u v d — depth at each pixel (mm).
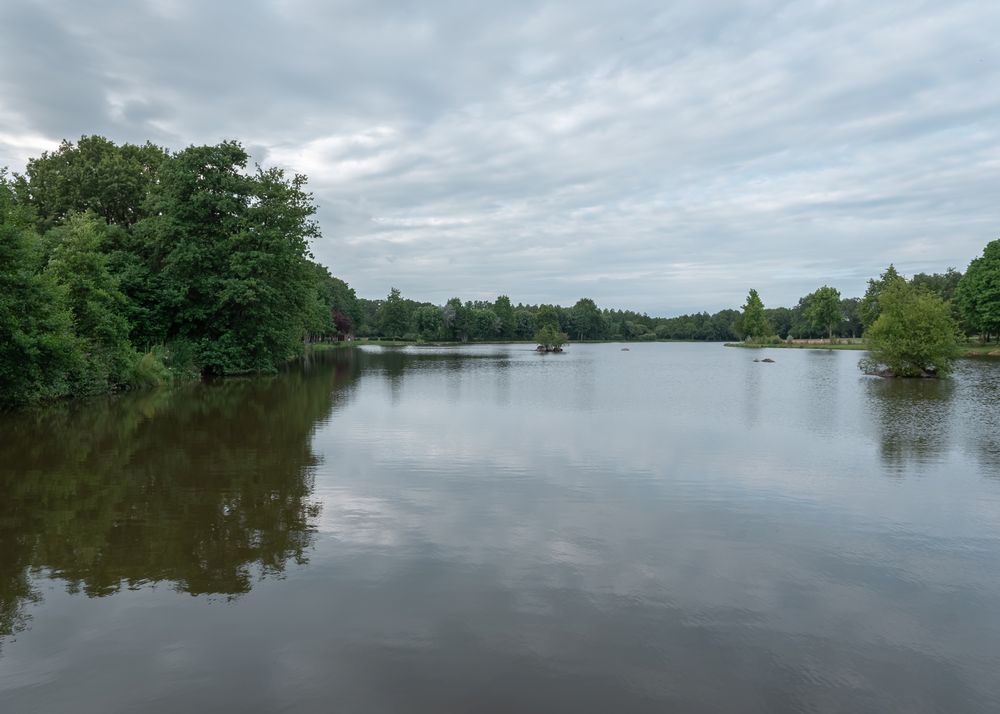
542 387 31344
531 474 12172
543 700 4859
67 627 6016
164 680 5129
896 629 6102
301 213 40562
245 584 6965
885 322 37188
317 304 64875
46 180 36844
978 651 5715
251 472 12172
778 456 14047
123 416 19641
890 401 24891
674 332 174750
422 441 15625
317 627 5984
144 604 6488
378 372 42375
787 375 40750
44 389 21156
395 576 7176
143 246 35094
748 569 7508
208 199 34750
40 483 11258
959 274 89062
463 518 9359
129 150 41094
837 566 7652
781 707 4832
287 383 32594
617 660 5441
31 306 18797
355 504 10031
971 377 36656
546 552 7977
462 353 80062
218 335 37250
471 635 5840
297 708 4746
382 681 5094
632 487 11234
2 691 4980
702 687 5066
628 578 7188
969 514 9789
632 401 25016
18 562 7617
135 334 32844
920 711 4805
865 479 11945
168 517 9312
